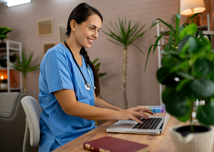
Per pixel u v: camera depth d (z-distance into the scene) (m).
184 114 0.47
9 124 2.06
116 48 3.76
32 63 4.22
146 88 3.57
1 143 2.04
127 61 3.69
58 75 1.04
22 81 4.47
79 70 1.22
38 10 4.36
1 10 4.68
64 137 1.07
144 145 0.61
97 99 1.40
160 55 3.16
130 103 3.67
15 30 4.55
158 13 3.50
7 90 4.42
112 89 3.78
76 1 4.06
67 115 1.10
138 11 3.62
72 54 1.22
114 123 1.05
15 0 4.48
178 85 0.45
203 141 0.49
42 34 4.31
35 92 4.35
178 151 0.52
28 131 1.19
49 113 1.10
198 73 0.46
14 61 4.37
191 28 0.53
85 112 0.99
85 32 1.19
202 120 0.46
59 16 4.19
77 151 0.65
